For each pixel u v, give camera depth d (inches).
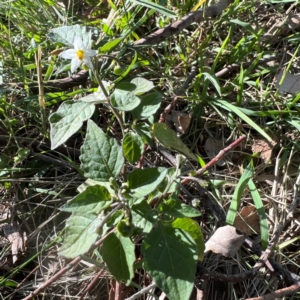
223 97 9.1
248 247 6.9
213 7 9.9
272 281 6.8
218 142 8.7
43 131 8.2
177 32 9.2
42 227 7.5
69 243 5.0
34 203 7.6
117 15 9.3
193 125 8.8
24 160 8.1
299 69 9.6
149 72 9.1
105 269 6.3
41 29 9.8
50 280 6.1
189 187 7.8
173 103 8.4
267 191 8.0
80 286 7.0
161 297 6.3
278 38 10.2
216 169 8.4
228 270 7.0
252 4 9.8
